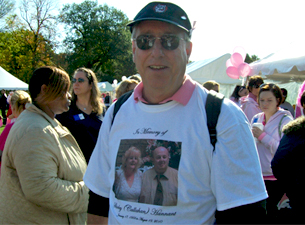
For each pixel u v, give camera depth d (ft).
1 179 4.95
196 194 3.24
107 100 55.83
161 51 3.39
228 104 3.29
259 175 3.10
